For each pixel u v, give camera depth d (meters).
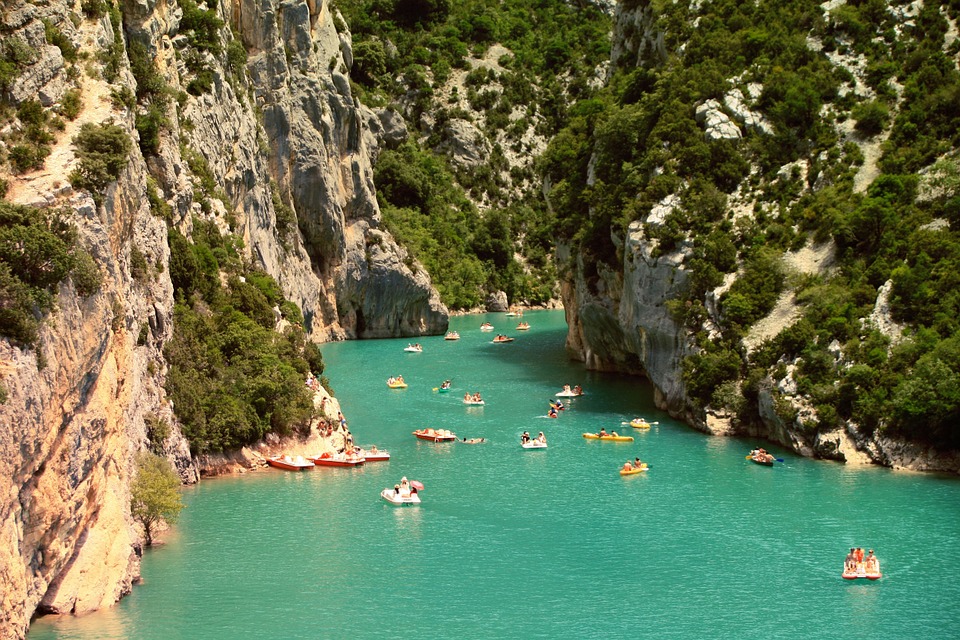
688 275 78.38
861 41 93.69
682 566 47.94
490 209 182.62
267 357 66.88
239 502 56.78
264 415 65.00
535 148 196.62
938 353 64.56
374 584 45.44
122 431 44.38
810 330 70.38
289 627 40.84
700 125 88.12
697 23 100.94
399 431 74.88
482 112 197.25
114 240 45.47
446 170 184.88
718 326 75.88
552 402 84.69
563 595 44.53
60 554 38.06
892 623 41.91
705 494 58.88
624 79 110.75
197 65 85.62
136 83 64.94
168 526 52.41
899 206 76.81
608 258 93.00
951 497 57.97
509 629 41.06
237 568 46.94
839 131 85.88
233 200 89.44
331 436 68.56
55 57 46.94
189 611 41.97
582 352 108.00
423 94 193.50
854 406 66.19
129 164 49.28
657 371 81.81
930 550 50.03
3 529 33.19
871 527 53.22
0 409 33.12
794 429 67.62
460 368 103.44
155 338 59.03
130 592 43.62
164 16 81.19
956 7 94.44
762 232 79.38
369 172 134.25
